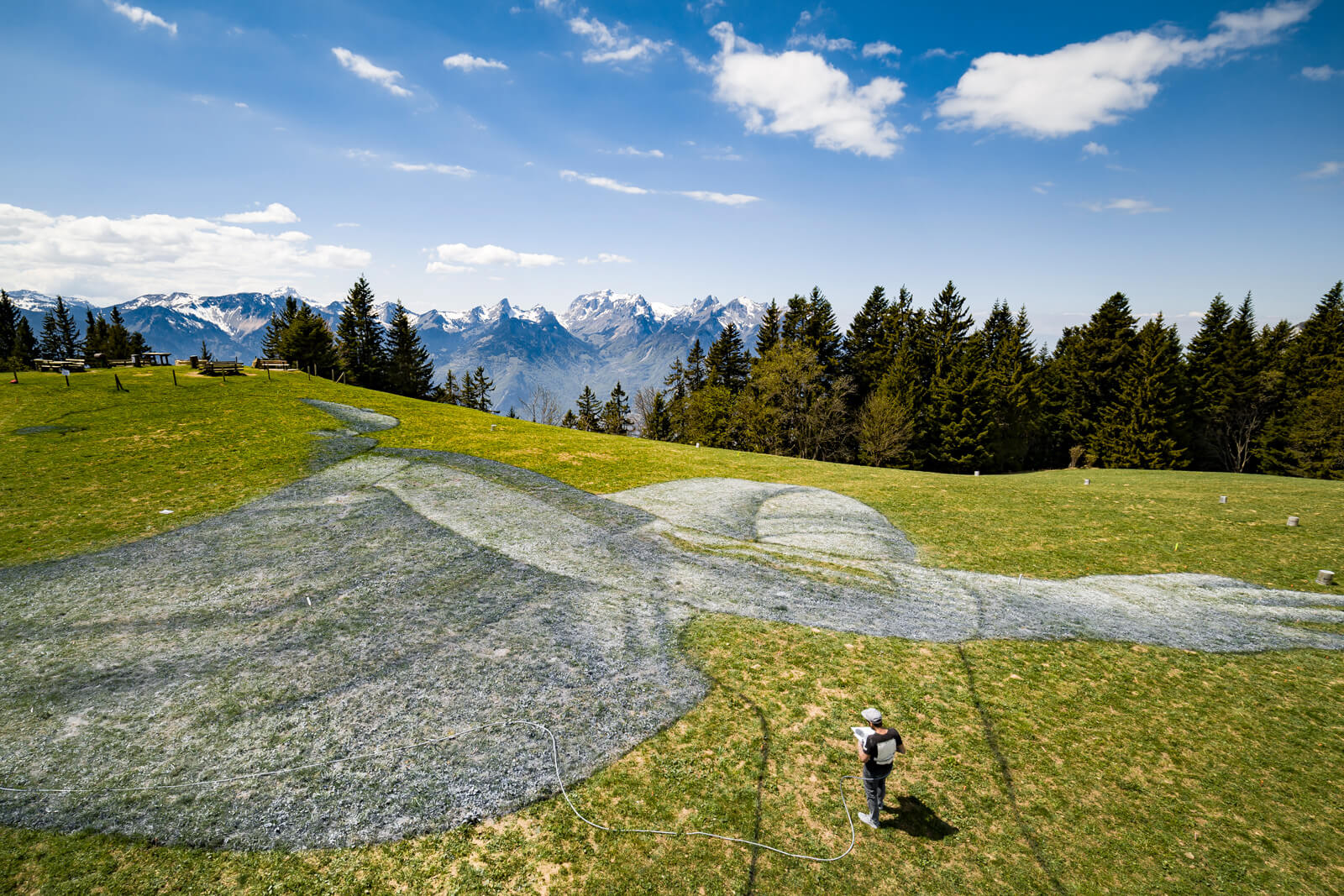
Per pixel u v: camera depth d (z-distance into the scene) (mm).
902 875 9000
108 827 9180
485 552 21328
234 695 12586
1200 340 66312
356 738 11367
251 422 37469
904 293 79625
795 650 15266
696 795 10391
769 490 32844
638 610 17297
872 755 9523
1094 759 11602
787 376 63656
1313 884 8891
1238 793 10781
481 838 9305
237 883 8359
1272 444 58156
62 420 35031
